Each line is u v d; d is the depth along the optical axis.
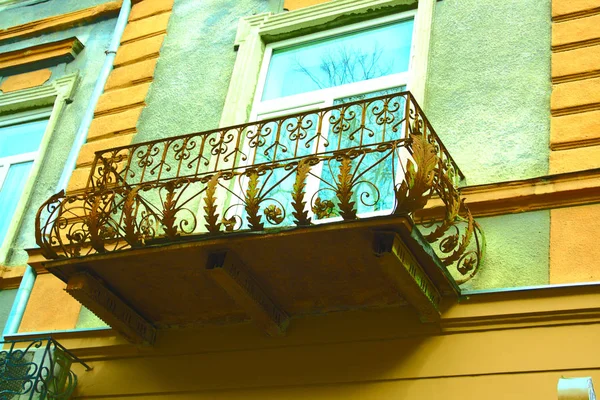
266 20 9.72
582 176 7.03
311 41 9.53
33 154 10.58
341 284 6.99
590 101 7.50
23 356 7.61
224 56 9.74
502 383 6.38
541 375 6.30
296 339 7.25
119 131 9.65
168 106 9.60
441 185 6.67
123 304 7.64
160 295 7.54
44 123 10.88
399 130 8.17
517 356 6.44
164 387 7.50
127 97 9.95
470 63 8.27
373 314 7.08
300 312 7.32
